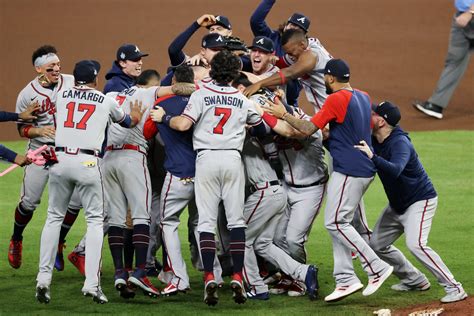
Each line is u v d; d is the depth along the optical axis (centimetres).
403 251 3666
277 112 2909
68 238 3869
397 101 6500
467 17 5838
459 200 4341
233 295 2936
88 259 2908
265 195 2984
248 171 3011
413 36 8575
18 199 4444
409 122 6009
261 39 3197
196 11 9512
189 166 2980
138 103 3042
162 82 3366
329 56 3406
